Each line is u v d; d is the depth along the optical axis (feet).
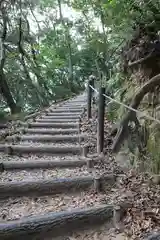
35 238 7.14
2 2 28.60
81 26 46.06
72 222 7.47
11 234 6.94
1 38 29.22
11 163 11.42
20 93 36.22
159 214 7.43
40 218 7.33
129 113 11.12
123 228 7.23
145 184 9.35
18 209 8.38
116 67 18.72
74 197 9.09
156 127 9.97
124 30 13.87
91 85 19.69
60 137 15.31
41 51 45.11
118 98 15.53
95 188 9.33
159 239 6.33
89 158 11.87
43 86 41.73
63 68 59.62
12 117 22.59
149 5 12.23
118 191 9.18
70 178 9.61
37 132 16.94
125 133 11.77
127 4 13.11
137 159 10.63
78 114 22.13
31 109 33.55
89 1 27.96
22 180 9.66
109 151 12.78
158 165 9.35
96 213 7.66
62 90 47.88
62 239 7.23
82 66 63.52
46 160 11.73
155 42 11.87
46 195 9.29
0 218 7.77
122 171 10.72
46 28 55.47
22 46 36.11
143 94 10.53
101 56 29.78
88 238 7.18
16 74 35.68
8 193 9.15
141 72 13.01
